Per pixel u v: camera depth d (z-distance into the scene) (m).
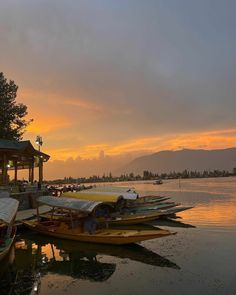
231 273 16.98
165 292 14.81
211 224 31.98
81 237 23.12
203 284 15.60
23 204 34.50
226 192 82.00
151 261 19.23
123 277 16.84
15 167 42.88
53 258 20.47
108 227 26.62
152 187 125.12
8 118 52.50
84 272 17.81
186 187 116.75
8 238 19.92
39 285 16.16
